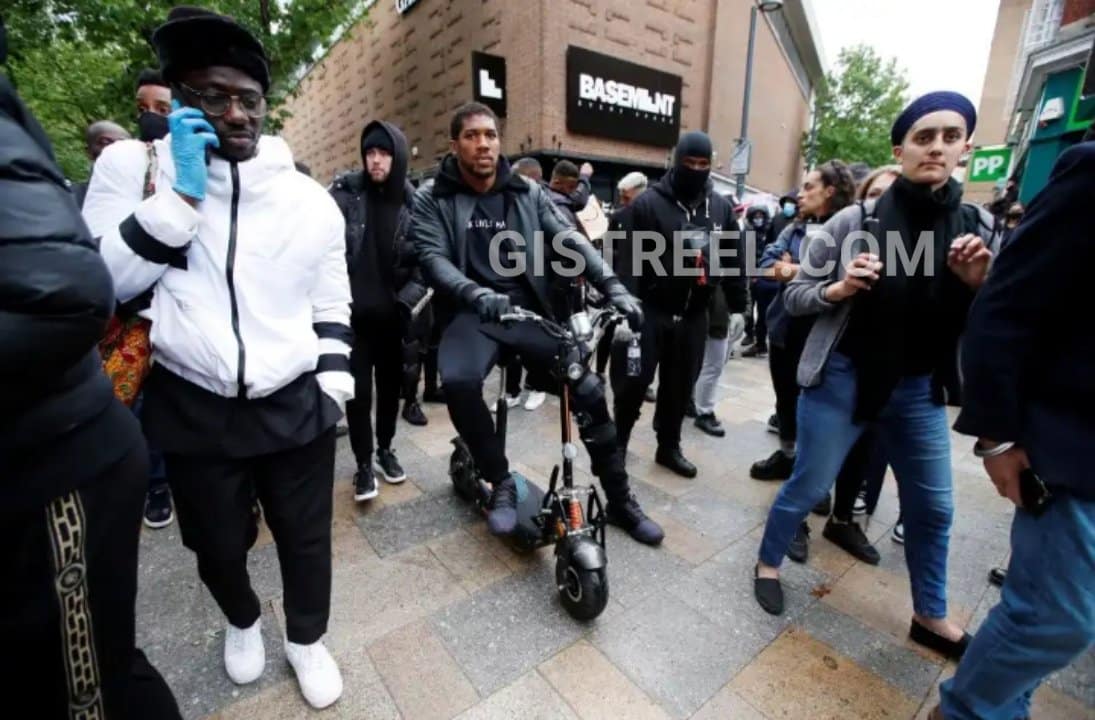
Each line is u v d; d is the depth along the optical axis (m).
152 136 2.56
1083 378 1.06
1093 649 1.91
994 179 8.75
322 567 1.62
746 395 4.90
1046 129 5.31
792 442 3.11
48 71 9.63
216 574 1.55
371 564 2.30
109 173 1.26
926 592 1.87
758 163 17.97
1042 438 1.11
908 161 1.71
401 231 2.69
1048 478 1.10
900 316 1.74
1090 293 1.03
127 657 1.03
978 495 3.03
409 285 2.81
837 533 2.53
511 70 9.32
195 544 1.50
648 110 10.39
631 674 1.75
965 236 1.59
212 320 1.30
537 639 1.89
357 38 14.76
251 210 1.33
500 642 1.87
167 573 2.23
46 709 0.91
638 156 10.57
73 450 0.85
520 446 3.56
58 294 0.72
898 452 1.91
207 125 1.20
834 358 1.91
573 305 2.36
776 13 17.86
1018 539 1.23
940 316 1.72
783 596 2.13
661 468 3.31
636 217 2.88
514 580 2.21
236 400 1.38
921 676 1.77
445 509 2.76
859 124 27.66
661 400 3.19
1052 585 1.14
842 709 1.64
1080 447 1.07
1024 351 1.11
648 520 2.52
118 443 0.95
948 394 1.77
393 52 13.09
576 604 1.93
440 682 1.70
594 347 2.05
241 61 1.21
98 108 9.80
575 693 1.67
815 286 1.88
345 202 2.71
